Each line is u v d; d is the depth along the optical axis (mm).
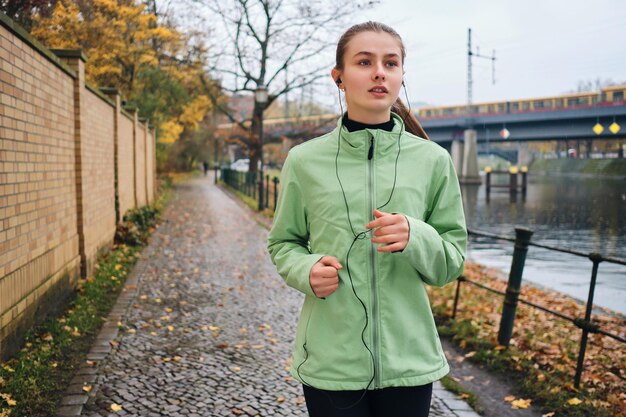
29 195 4617
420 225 1593
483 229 17234
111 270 7406
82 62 6605
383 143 1709
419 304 1720
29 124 4664
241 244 11062
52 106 5469
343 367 1662
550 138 48531
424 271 1625
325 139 1801
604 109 40562
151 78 19516
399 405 1689
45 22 11797
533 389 3729
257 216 17250
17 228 4277
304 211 1824
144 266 8328
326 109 23641
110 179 9430
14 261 4172
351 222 1683
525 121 45031
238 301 6359
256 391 3732
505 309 4598
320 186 1732
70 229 6199
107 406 3418
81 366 4078
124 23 14930
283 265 1770
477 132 52156
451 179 1793
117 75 17328
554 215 21797
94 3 13445
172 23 18766
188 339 4883
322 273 1609
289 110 30766
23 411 3191
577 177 66125
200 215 17156
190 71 21531
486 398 3674
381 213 1571
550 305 7051
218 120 45781
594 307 7125
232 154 73750
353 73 1696
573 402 3432
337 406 1677
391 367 1656
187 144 45031
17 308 4145
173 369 4109
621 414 3258
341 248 1685
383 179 1703
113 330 5023
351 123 1768
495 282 8492
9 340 3936
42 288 4844
